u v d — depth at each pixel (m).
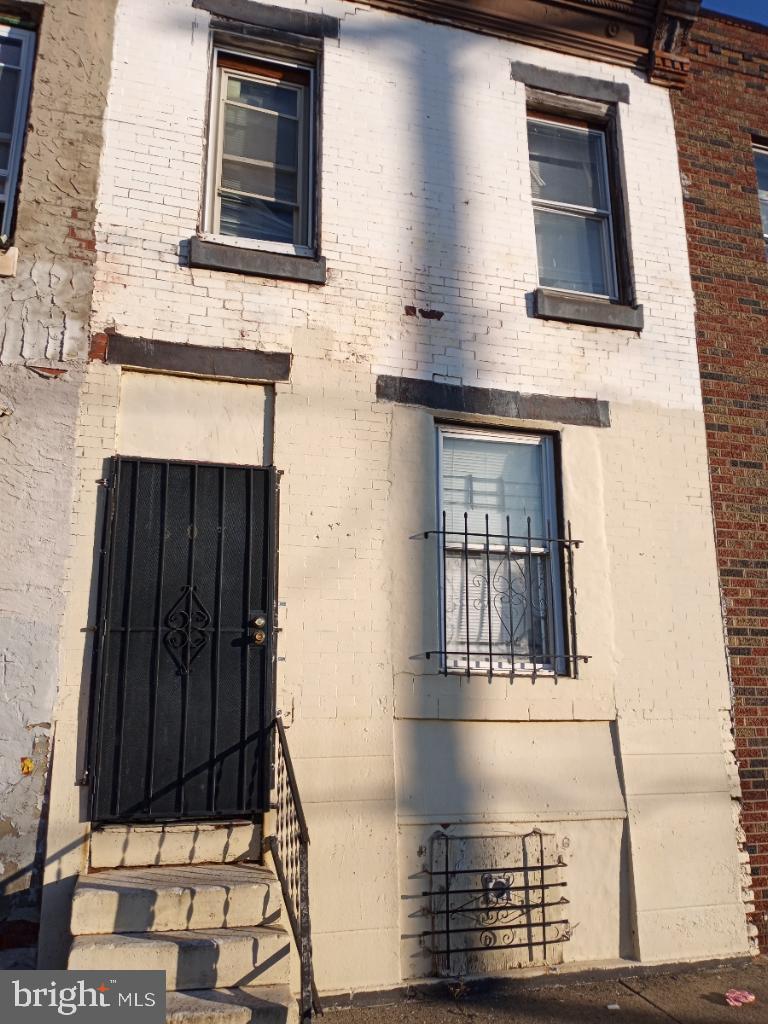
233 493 5.52
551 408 6.37
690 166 7.33
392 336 6.11
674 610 6.28
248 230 6.31
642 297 6.85
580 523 6.22
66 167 5.72
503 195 6.68
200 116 6.10
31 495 5.19
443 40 6.84
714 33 7.76
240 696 5.24
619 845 5.76
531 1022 4.77
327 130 6.34
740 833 6.03
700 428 6.72
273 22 6.40
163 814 4.97
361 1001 4.95
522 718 5.73
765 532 6.70
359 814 5.26
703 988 5.33
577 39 7.20
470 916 5.35
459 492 6.19
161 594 5.24
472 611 5.98
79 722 4.97
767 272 7.30
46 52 5.87
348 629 5.54
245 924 4.45
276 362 5.80
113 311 5.57
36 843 4.78
